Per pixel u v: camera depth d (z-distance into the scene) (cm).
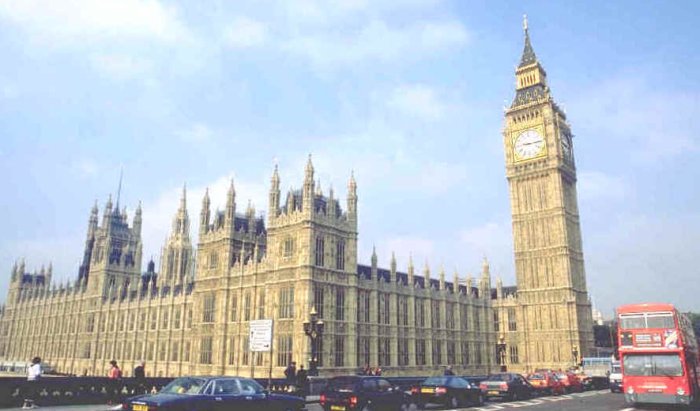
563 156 12506
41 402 3678
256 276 8081
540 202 12225
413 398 4300
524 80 13225
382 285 8606
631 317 4425
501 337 11788
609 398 5519
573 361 10925
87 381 3906
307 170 7588
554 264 11731
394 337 8606
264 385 4712
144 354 11931
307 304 7100
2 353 18425
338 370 7319
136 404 2258
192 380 2516
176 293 11612
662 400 4147
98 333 13975
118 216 15738
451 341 10256
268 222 8025
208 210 9456
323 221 7619
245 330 8050
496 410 4072
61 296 16225
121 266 14962
